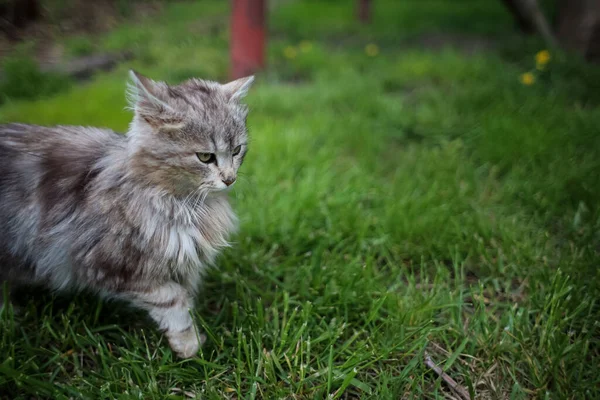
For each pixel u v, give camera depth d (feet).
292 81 4.35
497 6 7.00
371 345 1.88
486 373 1.84
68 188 1.77
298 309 2.07
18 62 3.72
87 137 1.88
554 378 1.78
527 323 1.97
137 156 1.70
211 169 1.75
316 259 2.24
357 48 5.16
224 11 5.64
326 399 1.73
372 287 2.13
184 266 1.83
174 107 1.68
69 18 4.50
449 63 4.34
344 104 3.70
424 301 2.05
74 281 1.88
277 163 2.92
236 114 1.80
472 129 3.26
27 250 1.81
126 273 1.75
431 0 7.72
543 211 2.60
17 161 1.80
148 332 1.97
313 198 2.60
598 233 2.38
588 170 2.76
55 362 1.82
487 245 2.40
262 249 2.34
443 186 2.75
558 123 3.26
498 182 2.85
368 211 2.60
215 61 4.40
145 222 1.72
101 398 1.70
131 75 1.65
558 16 5.24
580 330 1.97
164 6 5.49
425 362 1.87
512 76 4.07
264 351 1.82
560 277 2.07
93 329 1.91
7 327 1.87
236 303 1.97
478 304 2.07
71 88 3.71
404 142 3.32
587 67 4.24
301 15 6.49
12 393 1.73
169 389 1.77
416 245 2.39
